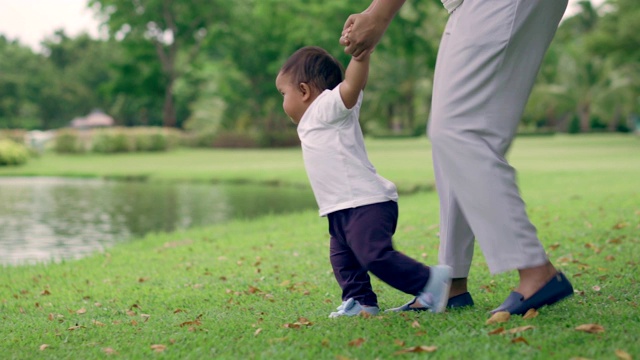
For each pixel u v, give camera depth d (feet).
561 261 13.79
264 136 123.85
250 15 127.85
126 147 106.83
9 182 55.93
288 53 122.62
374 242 8.11
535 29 7.63
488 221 7.64
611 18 111.34
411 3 107.55
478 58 7.60
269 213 32.55
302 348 7.27
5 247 24.00
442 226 8.84
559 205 24.64
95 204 38.01
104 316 10.87
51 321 10.44
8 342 8.75
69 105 220.43
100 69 222.28
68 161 86.99
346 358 6.66
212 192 44.27
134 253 19.25
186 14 136.98
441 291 8.11
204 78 147.02
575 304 8.87
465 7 7.79
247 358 7.00
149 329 9.08
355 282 9.01
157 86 144.05
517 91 7.73
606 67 164.76
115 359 7.46
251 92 129.90
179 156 95.35
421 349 6.79
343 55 112.47
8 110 208.03
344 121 8.44
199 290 12.82
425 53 112.78
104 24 138.41
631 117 186.39
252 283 13.30
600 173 41.70
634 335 7.04
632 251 14.34
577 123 175.83
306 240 19.67
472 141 7.65
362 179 8.29
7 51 225.35
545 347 6.68
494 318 7.79
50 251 23.13
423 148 102.58
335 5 108.58
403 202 30.50
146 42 140.87
